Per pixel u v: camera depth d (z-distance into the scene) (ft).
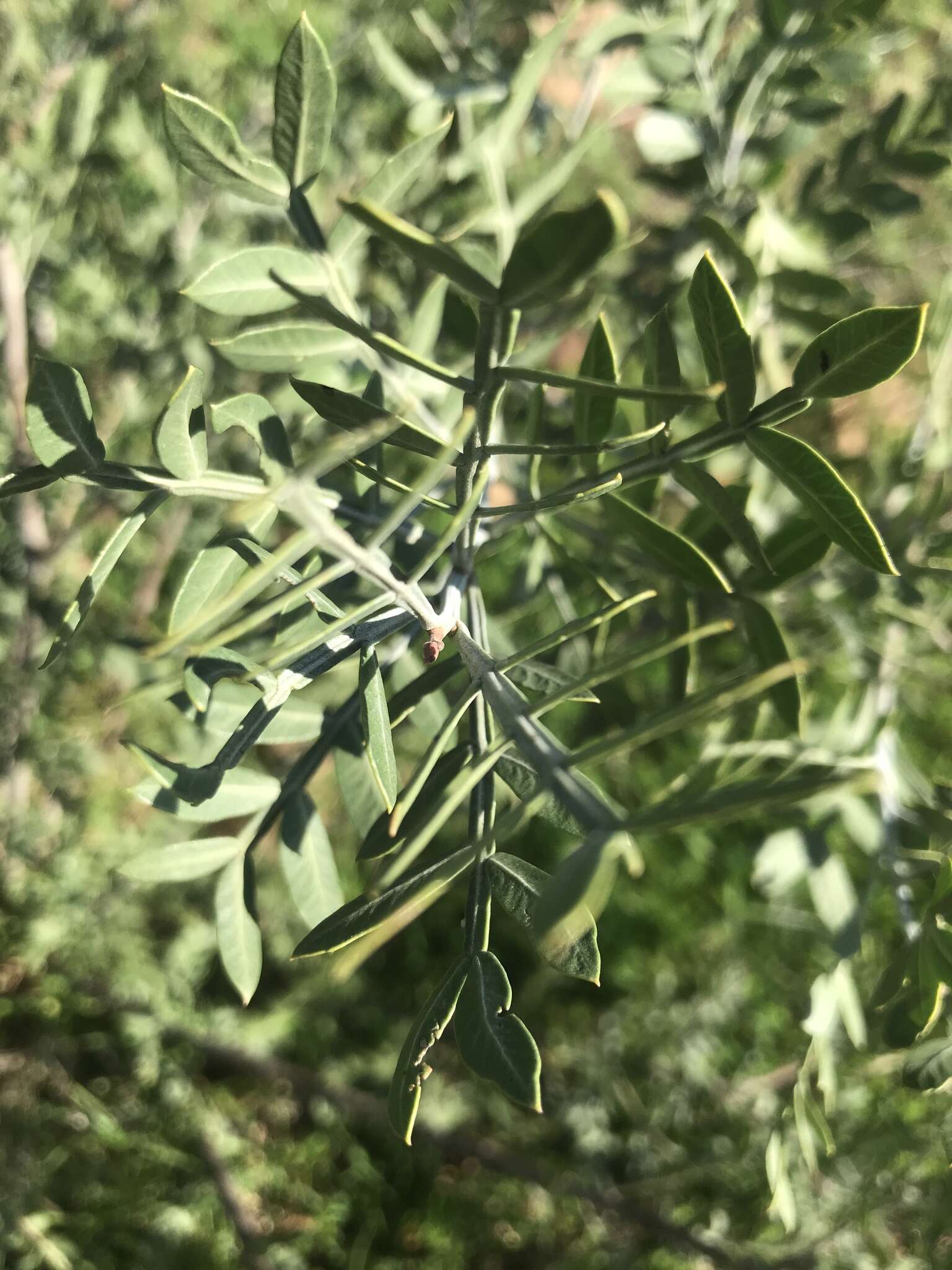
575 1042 2.08
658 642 0.51
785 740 1.05
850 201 1.08
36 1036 1.84
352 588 0.77
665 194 1.18
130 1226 1.73
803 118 1.04
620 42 1.07
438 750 0.51
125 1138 1.74
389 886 0.56
